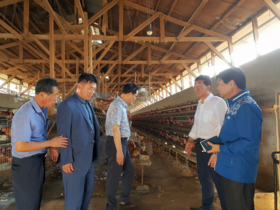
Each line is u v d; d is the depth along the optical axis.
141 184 2.95
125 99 2.21
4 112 4.24
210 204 2.04
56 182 3.19
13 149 1.43
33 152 1.46
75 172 1.51
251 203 1.25
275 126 2.62
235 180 1.26
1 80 12.19
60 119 1.48
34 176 1.45
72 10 8.70
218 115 1.91
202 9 5.84
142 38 6.73
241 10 5.27
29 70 12.55
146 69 13.80
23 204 1.43
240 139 1.21
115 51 10.95
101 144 6.58
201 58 9.29
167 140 6.20
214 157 1.51
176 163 4.59
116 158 2.06
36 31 8.45
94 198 2.52
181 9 6.27
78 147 1.52
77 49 8.04
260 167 2.87
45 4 5.23
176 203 2.40
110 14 8.31
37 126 1.46
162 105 8.44
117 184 2.10
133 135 3.38
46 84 1.49
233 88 1.36
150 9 6.68
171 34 8.11
